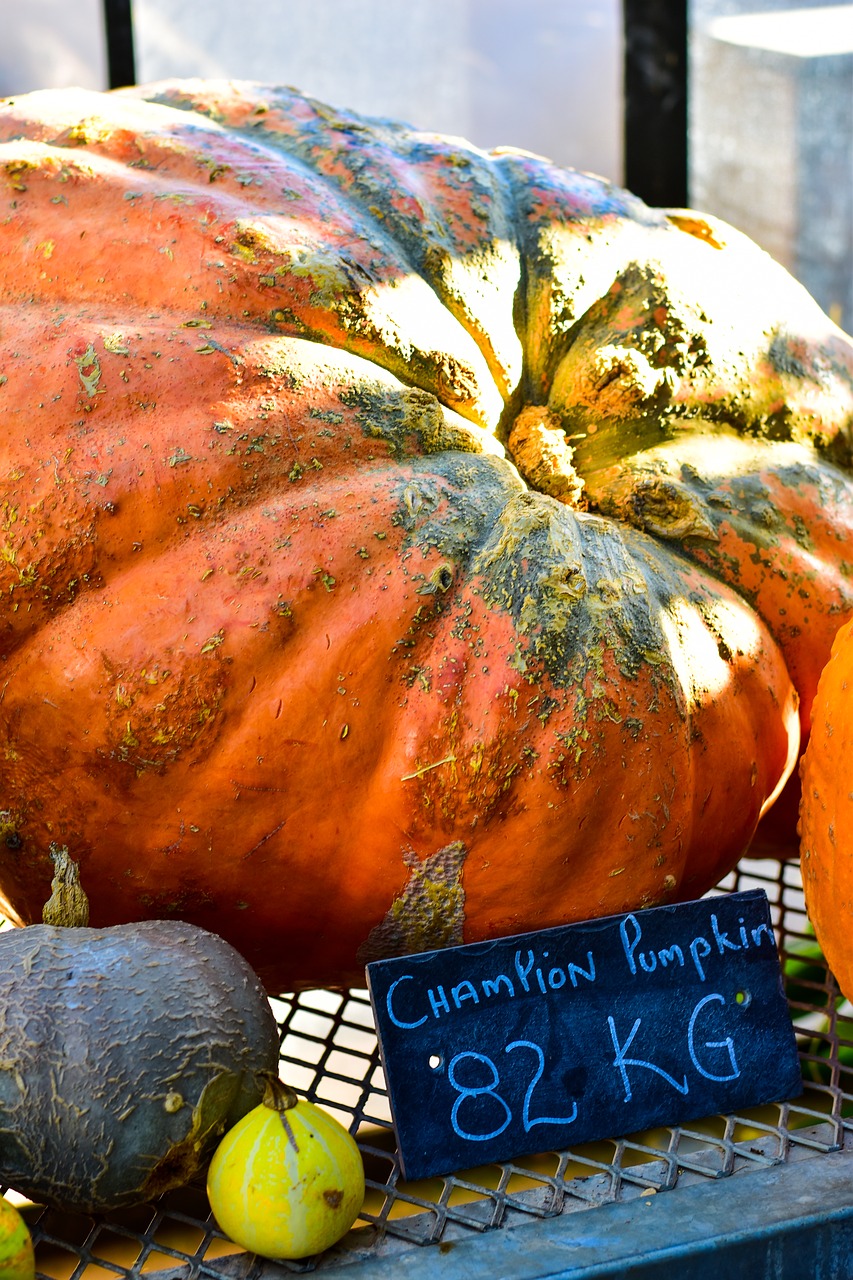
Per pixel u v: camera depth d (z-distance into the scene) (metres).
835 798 0.91
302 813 0.93
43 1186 0.76
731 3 2.45
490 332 1.07
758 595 1.08
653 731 0.95
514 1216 0.82
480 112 2.49
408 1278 0.75
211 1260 0.78
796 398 1.16
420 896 0.96
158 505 0.91
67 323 0.96
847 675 0.92
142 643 0.90
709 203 2.53
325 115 1.18
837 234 2.60
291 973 1.06
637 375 1.09
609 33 2.44
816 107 2.53
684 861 1.01
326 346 0.99
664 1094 0.91
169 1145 0.76
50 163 1.03
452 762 0.91
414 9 2.44
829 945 0.94
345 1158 0.76
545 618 0.92
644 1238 0.77
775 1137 0.91
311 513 0.92
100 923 1.00
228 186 1.04
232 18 2.41
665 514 1.06
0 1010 0.76
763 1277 0.78
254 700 0.91
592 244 1.14
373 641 0.91
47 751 0.94
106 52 2.22
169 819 0.94
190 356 0.94
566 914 0.98
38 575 0.91
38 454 0.92
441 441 1.00
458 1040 0.88
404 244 1.07
